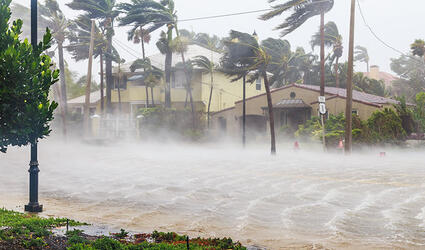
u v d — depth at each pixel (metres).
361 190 16.31
